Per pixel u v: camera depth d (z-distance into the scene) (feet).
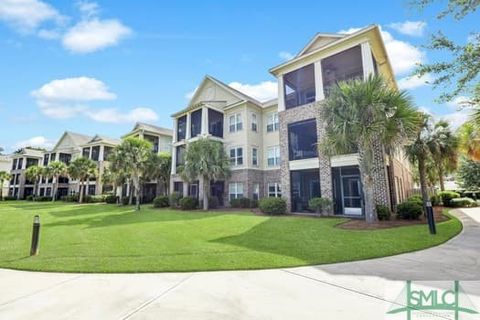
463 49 15.42
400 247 22.13
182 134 82.48
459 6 14.99
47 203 111.04
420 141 48.65
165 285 14.69
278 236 28.43
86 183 126.11
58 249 24.06
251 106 74.43
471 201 65.57
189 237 29.25
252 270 17.26
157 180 95.35
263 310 11.27
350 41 47.09
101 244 26.14
